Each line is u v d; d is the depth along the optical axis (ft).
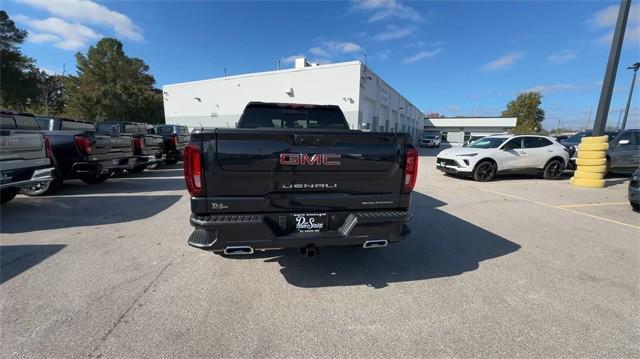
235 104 84.74
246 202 8.20
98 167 22.89
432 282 9.79
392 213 9.07
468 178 33.17
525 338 7.13
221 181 8.00
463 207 19.76
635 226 15.99
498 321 7.77
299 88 73.36
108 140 24.21
